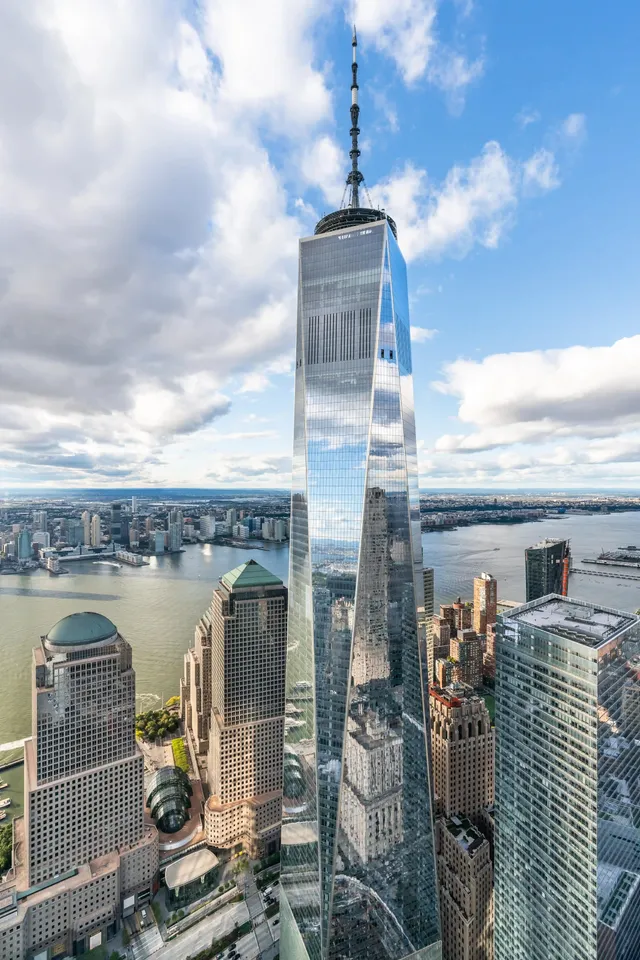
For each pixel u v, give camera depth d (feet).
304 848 478.59
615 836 349.41
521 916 404.16
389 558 476.54
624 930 354.13
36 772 558.97
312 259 501.56
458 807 623.36
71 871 571.28
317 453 485.97
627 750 364.58
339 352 485.97
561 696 364.99
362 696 463.83
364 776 459.32
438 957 473.26
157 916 597.52
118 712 604.90
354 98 554.46
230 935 568.41
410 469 493.77
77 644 592.60
